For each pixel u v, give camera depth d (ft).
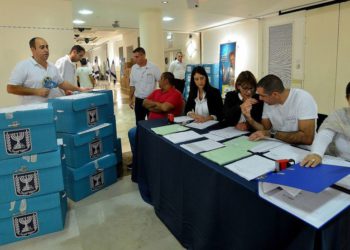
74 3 15.99
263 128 6.64
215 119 8.50
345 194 3.45
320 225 2.90
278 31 20.74
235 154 5.15
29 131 6.41
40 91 8.56
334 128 4.97
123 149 13.83
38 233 6.86
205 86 8.77
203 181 5.05
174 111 9.74
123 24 24.59
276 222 3.55
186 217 5.99
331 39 17.20
